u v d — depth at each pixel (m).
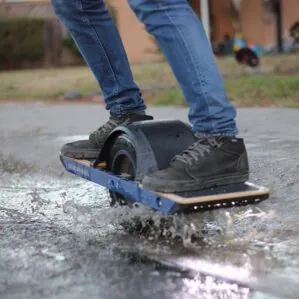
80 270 3.53
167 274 3.43
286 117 9.05
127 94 4.63
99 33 4.62
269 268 3.48
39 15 29.03
